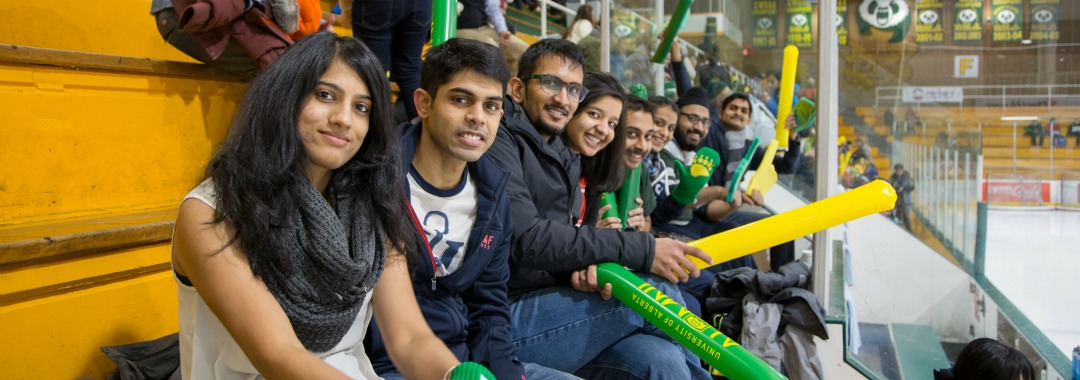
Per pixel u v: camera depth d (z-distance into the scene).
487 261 1.59
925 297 3.35
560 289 1.87
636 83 3.46
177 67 2.07
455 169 1.54
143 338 1.69
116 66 1.90
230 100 2.24
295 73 1.13
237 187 1.09
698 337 1.64
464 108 1.48
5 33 2.02
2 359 1.43
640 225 2.48
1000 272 3.87
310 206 1.15
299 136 1.14
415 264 1.39
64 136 1.81
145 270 1.69
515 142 1.87
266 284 1.13
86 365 1.57
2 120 1.69
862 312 3.17
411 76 2.77
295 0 2.21
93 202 1.88
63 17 2.14
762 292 2.31
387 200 1.25
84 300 1.56
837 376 2.53
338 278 1.17
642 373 1.81
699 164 2.74
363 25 2.56
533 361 1.83
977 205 3.47
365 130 1.20
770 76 3.46
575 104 2.00
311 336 1.19
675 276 1.85
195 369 1.20
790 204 3.25
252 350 1.10
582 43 3.59
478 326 1.62
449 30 2.07
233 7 2.00
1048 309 3.87
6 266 1.42
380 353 1.51
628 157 2.43
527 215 1.77
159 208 2.02
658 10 3.48
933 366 3.24
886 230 3.24
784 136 2.98
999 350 2.69
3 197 1.69
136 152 1.98
